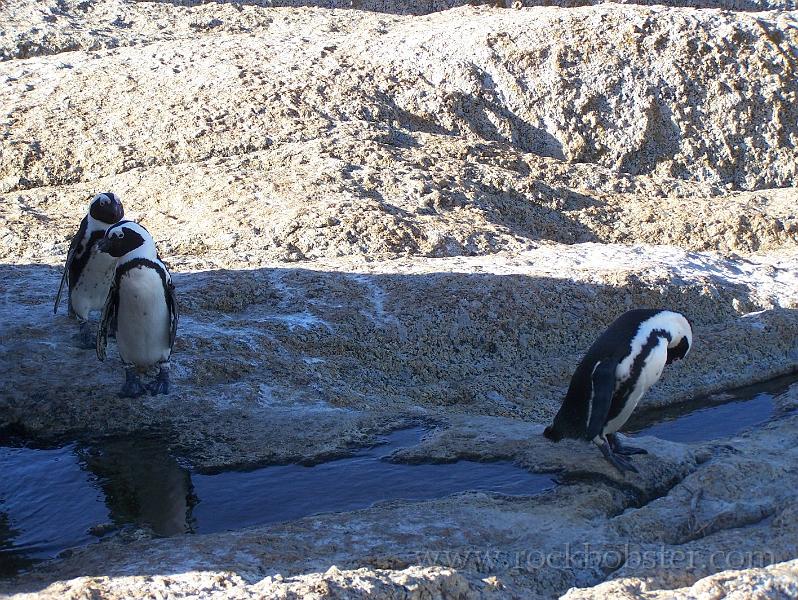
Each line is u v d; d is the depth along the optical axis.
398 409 8.76
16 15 18.80
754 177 16.89
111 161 14.66
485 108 16.69
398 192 14.04
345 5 21.73
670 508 6.70
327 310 10.49
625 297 11.52
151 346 8.25
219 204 13.42
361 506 6.94
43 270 11.47
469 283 11.13
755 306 11.95
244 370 9.28
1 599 5.37
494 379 10.22
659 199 15.57
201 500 7.09
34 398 8.60
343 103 16.05
